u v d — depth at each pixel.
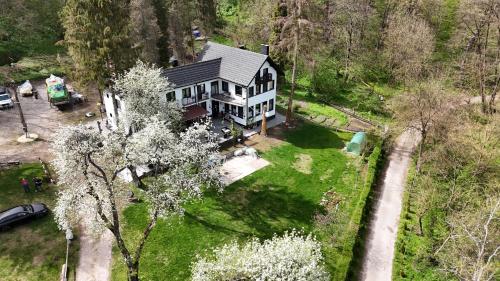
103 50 42.91
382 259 33.25
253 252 23.42
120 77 41.34
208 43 57.53
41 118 53.56
